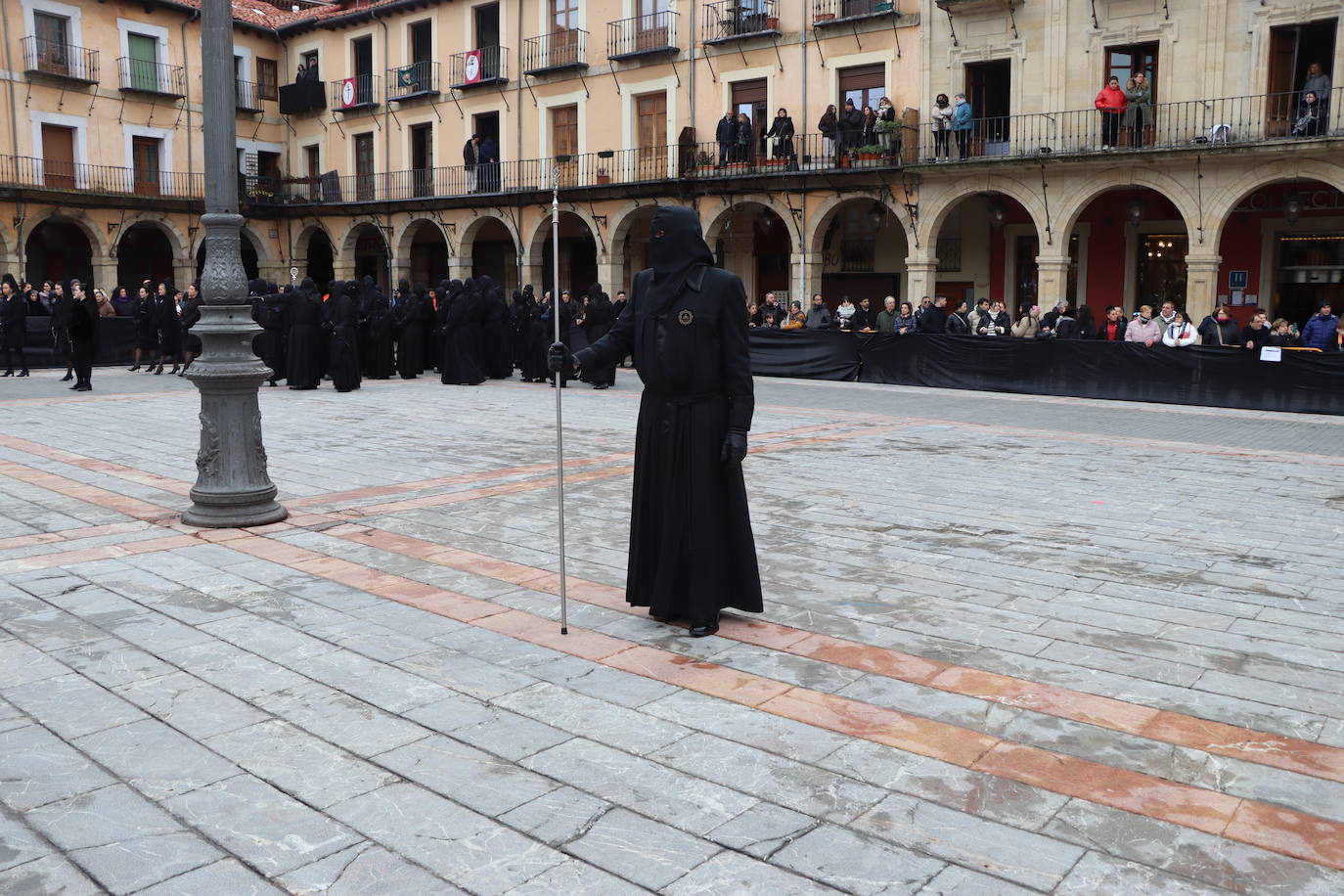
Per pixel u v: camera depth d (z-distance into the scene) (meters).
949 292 26.66
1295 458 10.66
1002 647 4.79
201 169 35.81
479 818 3.21
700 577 4.88
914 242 24.47
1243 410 15.56
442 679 4.35
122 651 4.67
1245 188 20.31
